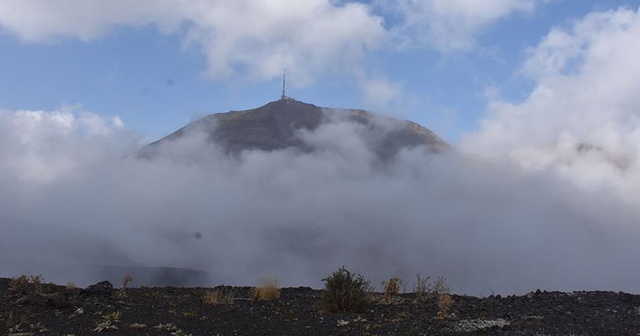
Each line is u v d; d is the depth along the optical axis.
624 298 16.47
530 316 13.45
